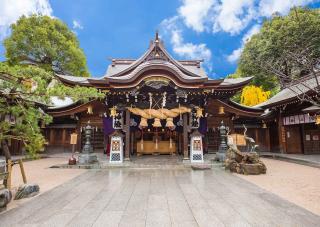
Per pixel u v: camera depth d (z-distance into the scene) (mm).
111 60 20172
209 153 17875
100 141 18438
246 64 26062
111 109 14078
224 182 8172
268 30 23812
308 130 17422
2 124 5883
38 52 27453
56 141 19484
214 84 13953
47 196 6336
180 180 8586
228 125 17812
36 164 13438
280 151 18172
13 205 5516
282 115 18375
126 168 11734
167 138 18266
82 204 5582
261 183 7973
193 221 4445
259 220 4488
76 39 32594
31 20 27703
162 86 13883
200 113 14500
